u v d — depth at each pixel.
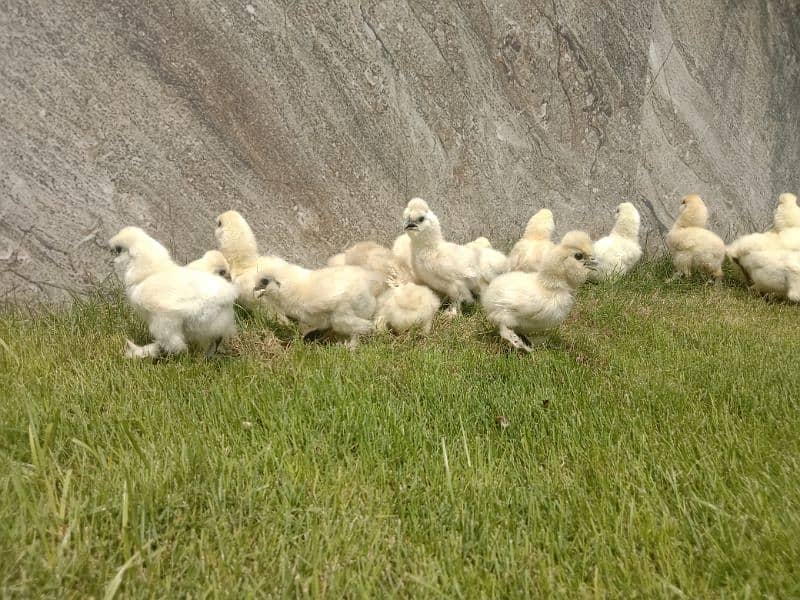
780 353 0.76
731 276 1.13
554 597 0.39
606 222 1.28
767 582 0.40
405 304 0.78
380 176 1.03
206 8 0.86
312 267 0.99
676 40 1.30
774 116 1.46
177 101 0.86
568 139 1.22
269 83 0.92
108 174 0.83
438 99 1.07
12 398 0.54
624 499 0.46
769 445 0.53
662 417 0.58
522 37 1.13
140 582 0.38
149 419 0.54
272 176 0.94
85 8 0.79
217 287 0.66
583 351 0.76
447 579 0.40
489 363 0.70
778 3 1.42
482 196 1.14
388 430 0.54
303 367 0.66
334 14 0.95
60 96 0.79
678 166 1.35
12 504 0.42
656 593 0.39
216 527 0.42
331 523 0.43
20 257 0.79
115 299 0.82
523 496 0.47
